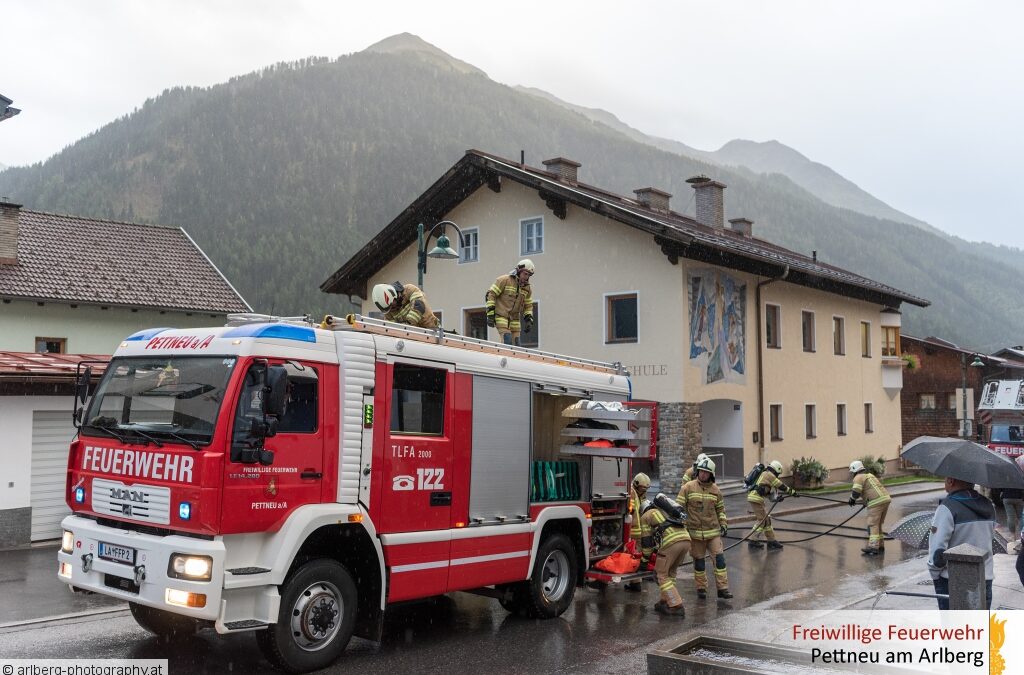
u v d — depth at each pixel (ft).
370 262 93.40
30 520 44.24
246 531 22.21
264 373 22.56
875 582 39.32
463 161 84.43
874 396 109.09
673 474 73.41
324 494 24.04
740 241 103.65
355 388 25.04
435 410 27.84
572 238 80.74
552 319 81.66
